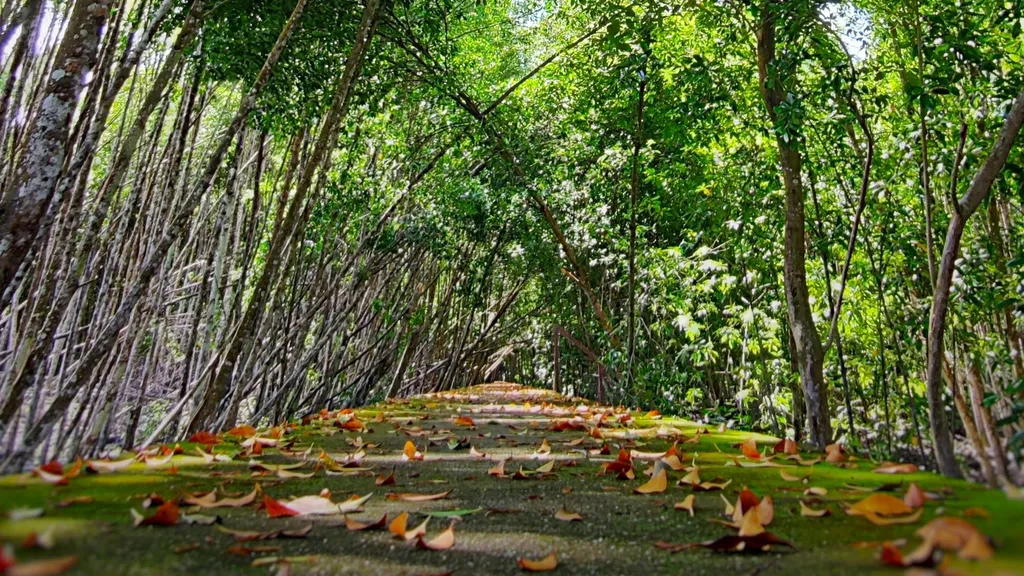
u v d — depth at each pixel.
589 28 6.30
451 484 2.34
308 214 4.57
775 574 1.20
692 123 4.76
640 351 6.87
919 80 3.18
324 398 7.28
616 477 2.47
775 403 5.01
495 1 7.15
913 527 1.45
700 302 5.54
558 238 6.78
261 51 3.92
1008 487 1.51
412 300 8.59
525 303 12.50
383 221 6.52
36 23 3.93
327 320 6.90
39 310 3.04
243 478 2.29
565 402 7.33
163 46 5.12
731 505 1.83
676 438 3.62
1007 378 3.56
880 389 5.05
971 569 0.95
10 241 2.27
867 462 2.56
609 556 1.41
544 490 2.22
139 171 4.33
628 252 6.39
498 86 7.22
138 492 1.89
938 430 2.38
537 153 6.84
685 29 5.62
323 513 1.80
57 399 2.41
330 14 4.09
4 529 1.38
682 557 1.38
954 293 3.35
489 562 1.37
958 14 3.33
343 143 6.09
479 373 15.76
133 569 1.18
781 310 4.83
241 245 7.27
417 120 7.16
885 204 3.85
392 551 1.44
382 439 3.72
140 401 4.38
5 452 2.54
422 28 5.38
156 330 5.36
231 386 4.76
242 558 1.32
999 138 2.40
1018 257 2.54
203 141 7.68
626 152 6.09
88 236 2.83
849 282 4.43
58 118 2.41
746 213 4.73
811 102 3.83
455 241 8.35
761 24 3.51
